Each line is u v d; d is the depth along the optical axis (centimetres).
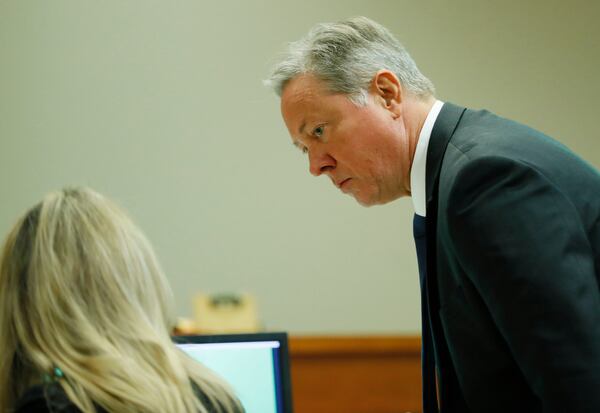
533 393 334
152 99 936
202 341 367
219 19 959
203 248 920
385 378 919
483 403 343
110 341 286
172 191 924
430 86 409
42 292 289
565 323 300
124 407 272
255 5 965
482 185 327
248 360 368
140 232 314
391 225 966
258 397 364
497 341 334
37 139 910
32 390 274
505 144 339
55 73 923
